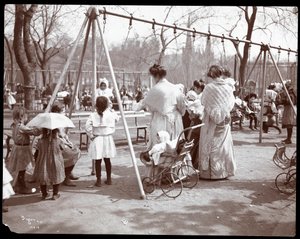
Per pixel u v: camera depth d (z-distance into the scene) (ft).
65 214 16.29
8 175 14.71
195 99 26.32
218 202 18.10
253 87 60.13
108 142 20.75
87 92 84.28
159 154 19.52
